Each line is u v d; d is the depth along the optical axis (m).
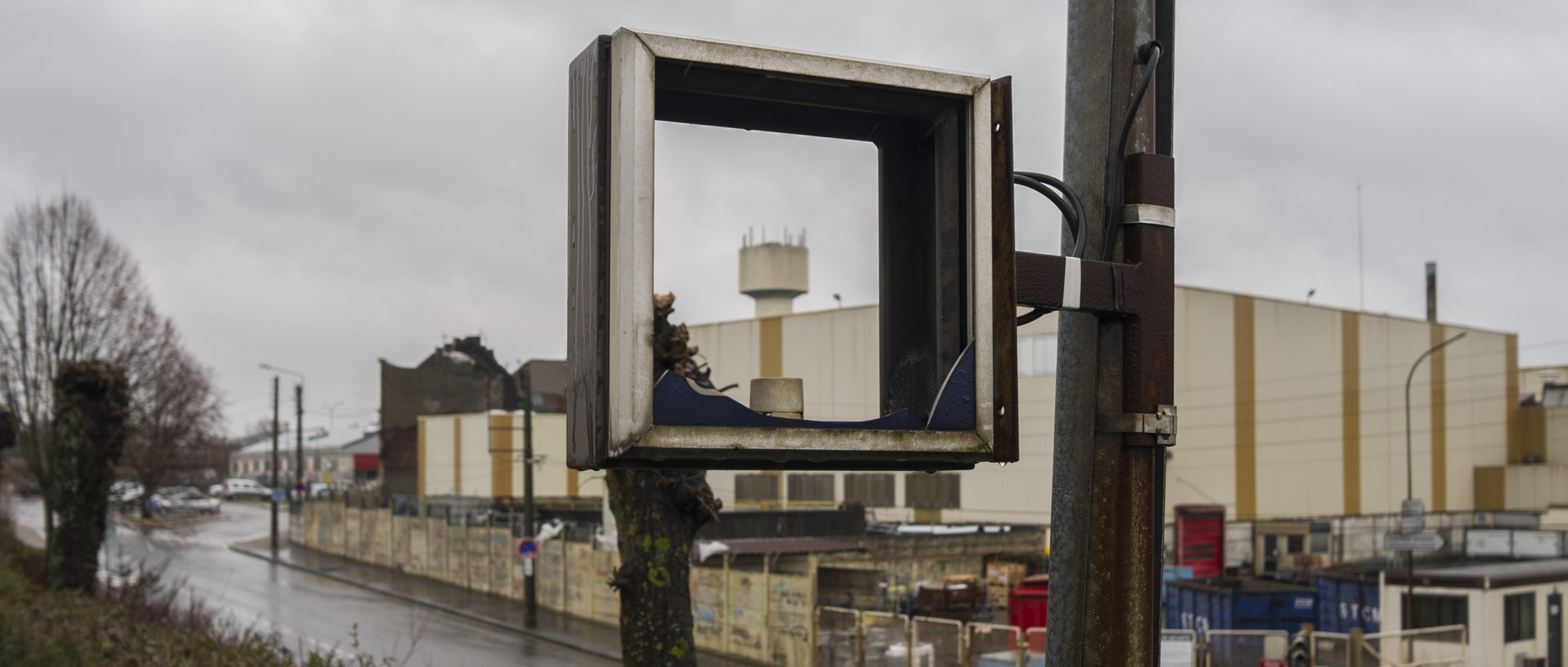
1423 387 45.50
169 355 39.75
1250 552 36.59
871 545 29.91
